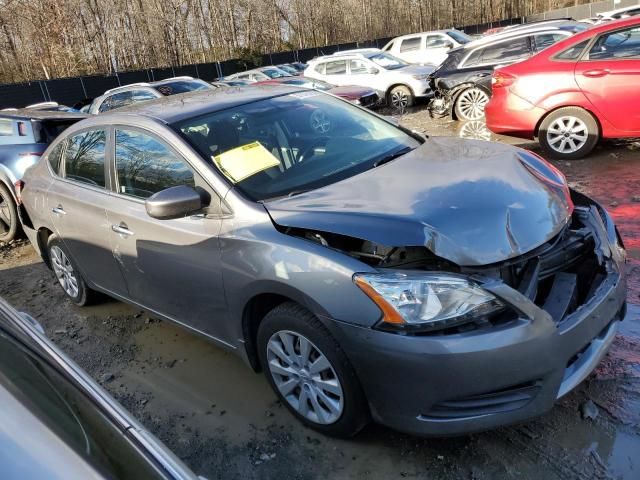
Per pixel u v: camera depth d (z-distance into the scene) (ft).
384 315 7.08
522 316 6.97
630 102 19.98
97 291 14.33
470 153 10.03
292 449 8.59
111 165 11.57
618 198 16.79
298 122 11.23
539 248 7.70
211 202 9.31
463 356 6.77
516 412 7.11
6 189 22.00
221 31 143.54
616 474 7.27
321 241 8.15
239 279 8.67
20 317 6.37
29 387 4.04
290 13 159.84
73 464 3.43
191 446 9.04
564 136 21.65
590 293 8.04
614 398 8.61
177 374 11.18
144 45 126.82
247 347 9.31
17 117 22.48
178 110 11.12
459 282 7.00
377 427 8.73
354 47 125.39
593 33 20.65
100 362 12.14
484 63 33.83
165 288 10.57
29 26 108.78
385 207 8.02
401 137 11.81
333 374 7.91
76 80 82.33
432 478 7.64
